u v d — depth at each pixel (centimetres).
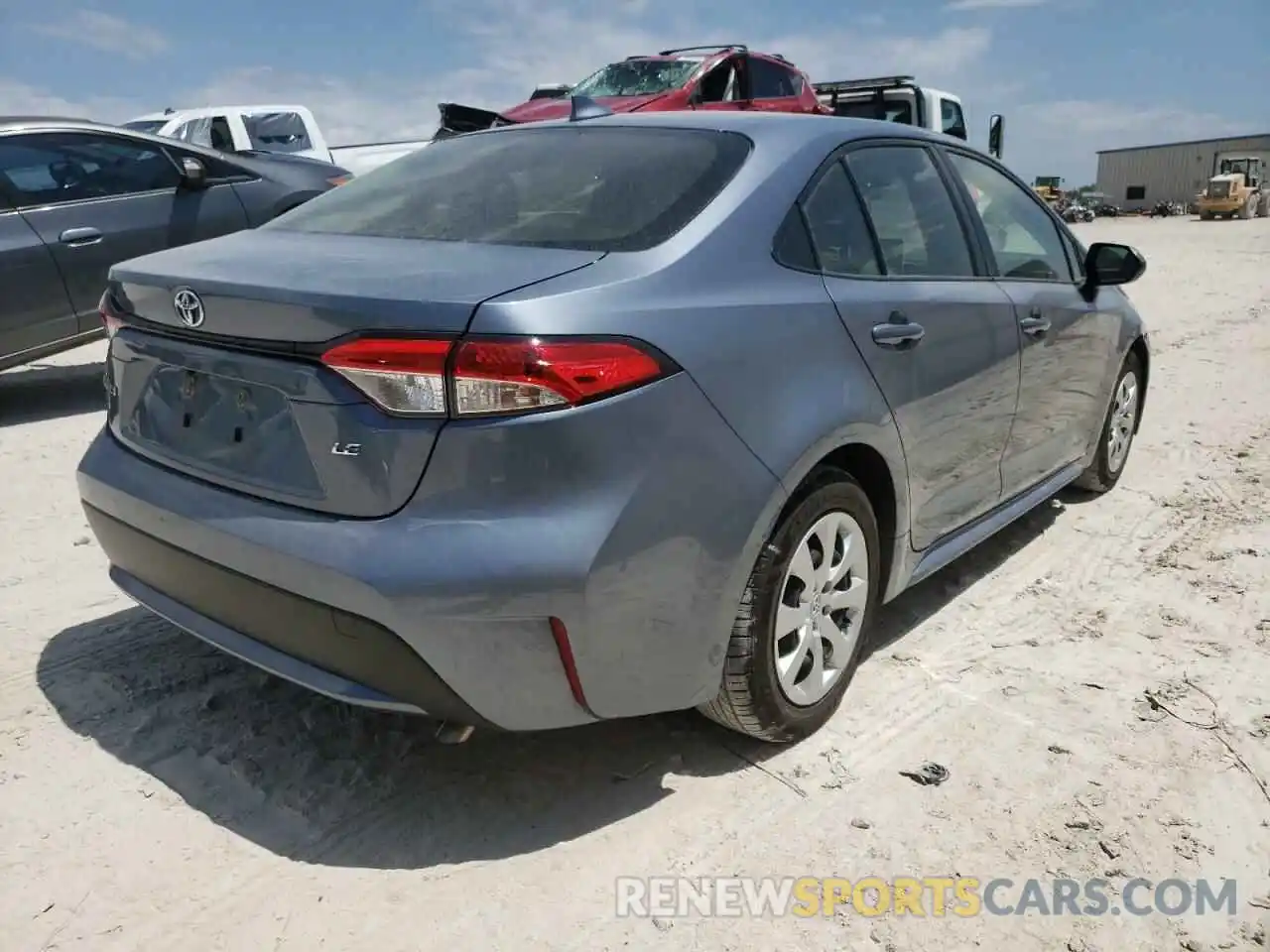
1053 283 400
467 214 275
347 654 222
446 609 210
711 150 286
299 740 283
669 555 229
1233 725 297
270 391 231
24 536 428
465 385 208
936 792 266
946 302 318
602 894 230
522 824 252
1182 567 410
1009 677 324
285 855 239
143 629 344
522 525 211
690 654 241
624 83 1076
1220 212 4238
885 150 325
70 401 681
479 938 216
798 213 278
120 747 277
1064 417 413
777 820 255
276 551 223
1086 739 290
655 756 279
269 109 1232
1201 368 793
